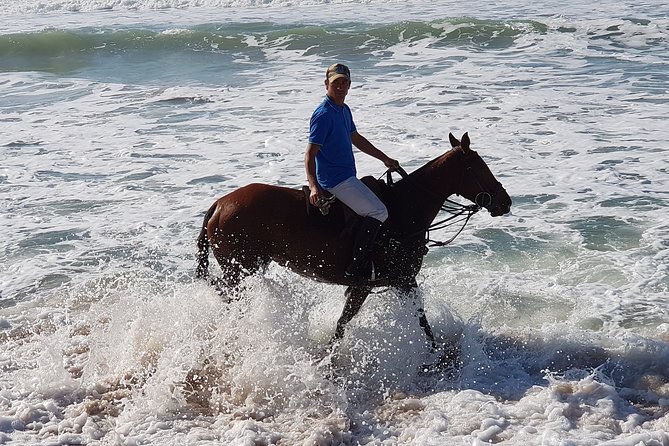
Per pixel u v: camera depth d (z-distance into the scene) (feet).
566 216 33.06
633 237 30.60
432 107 51.52
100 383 21.57
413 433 18.70
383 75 62.59
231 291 21.93
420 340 22.68
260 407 20.26
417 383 21.66
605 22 75.25
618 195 35.14
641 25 73.72
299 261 21.70
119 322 23.67
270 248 21.54
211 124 49.96
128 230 33.24
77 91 61.72
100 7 112.68
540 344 23.00
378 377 21.83
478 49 71.36
